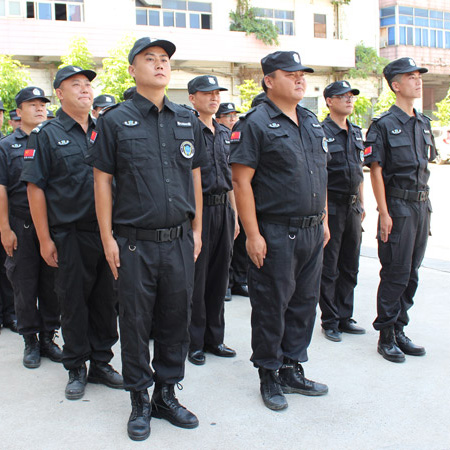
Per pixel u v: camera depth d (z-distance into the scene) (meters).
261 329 3.07
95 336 3.38
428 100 25.61
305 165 3.00
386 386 3.29
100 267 3.31
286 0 18.03
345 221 4.10
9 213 3.83
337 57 18.55
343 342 4.04
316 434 2.76
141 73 2.71
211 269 3.81
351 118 16.75
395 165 3.67
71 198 3.19
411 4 22.17
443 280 5.55
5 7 14.05
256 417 2.94
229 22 17.03
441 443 2.68
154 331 2.95
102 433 2.81
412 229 3.68
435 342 3.96
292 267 3.03
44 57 14.50
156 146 2.72
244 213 3.00
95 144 2.72
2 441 2.74
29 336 3.77
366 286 5.50
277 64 2.95
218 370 3.59
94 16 15.02
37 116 3.99
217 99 3.91
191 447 2.66
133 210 2.70
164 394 2.92
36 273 3.77
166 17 16.16
